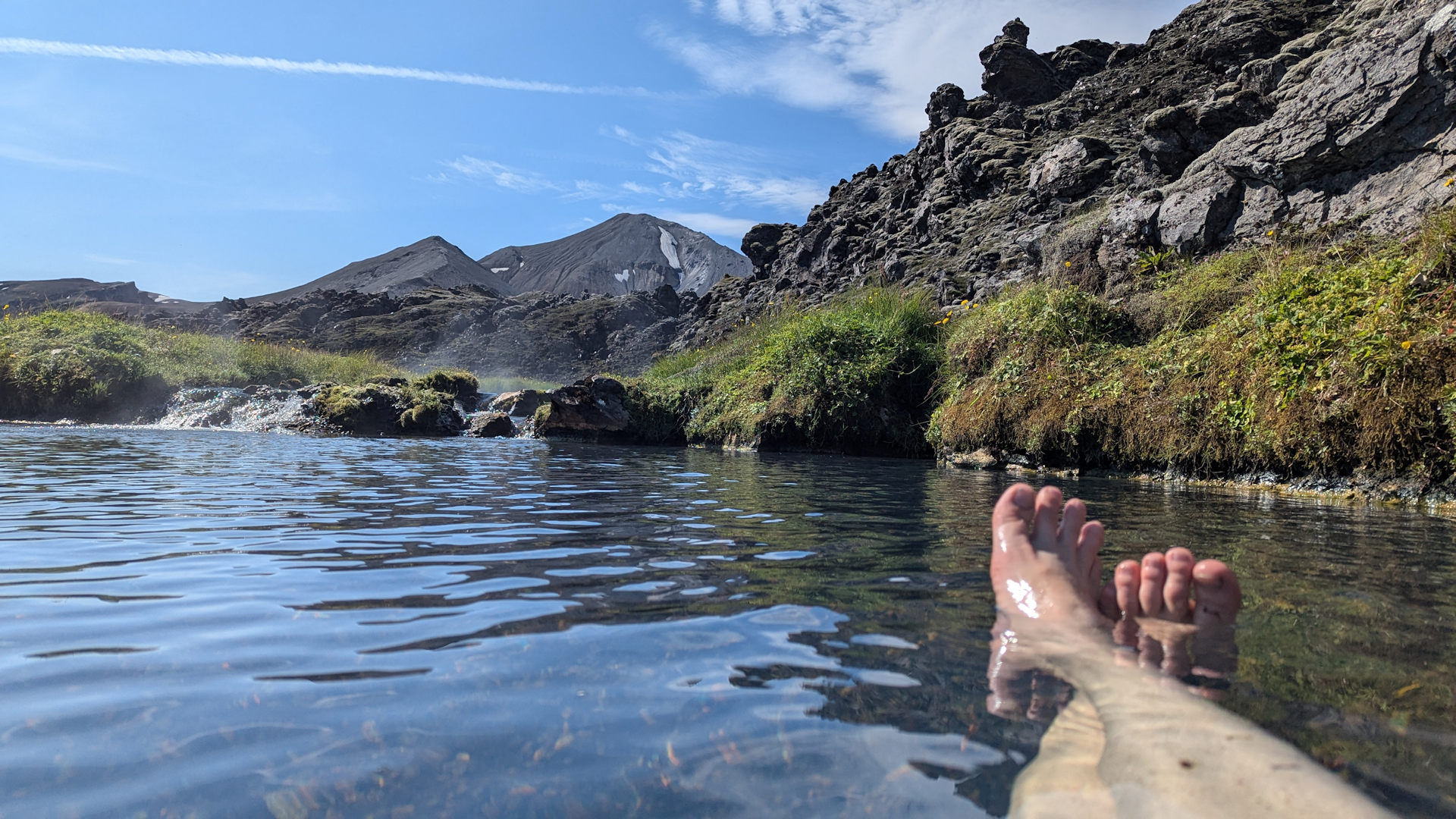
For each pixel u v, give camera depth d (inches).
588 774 16.9
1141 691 20.8
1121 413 87.2
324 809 15.5
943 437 109.5
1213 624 26.5
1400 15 93.1
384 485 66.6
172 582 32.3
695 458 108.7
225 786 16.5
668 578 33.1
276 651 24.1
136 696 20.8
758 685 21.4
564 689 21.2
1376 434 63.0
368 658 23.5
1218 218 106.2
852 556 37.6
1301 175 99.0
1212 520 50.3
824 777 16.7
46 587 31.3
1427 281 65.9
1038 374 99.6
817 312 154.5
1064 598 28.1
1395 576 33.8
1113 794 15.9
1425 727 18.7
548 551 38.8
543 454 111.0
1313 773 16.6
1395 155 91.1
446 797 16.0
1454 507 56.6
